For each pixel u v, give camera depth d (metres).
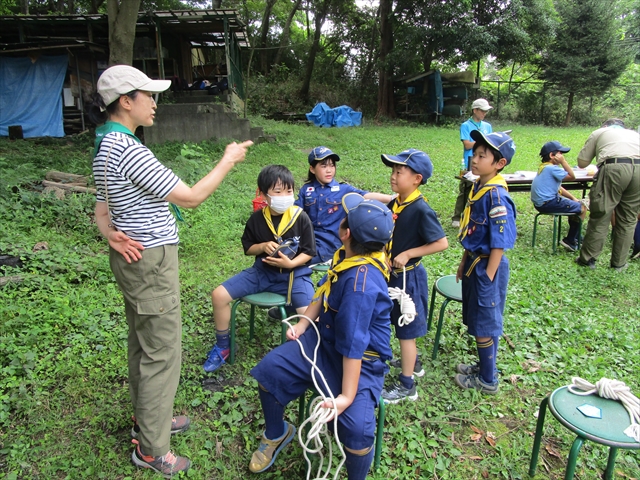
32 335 3.28
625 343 3.77
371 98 23.12
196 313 3.81
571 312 4.29
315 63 24.92
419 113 21.92
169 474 2.34
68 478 2.28
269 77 22.66
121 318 3.71
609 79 22.80
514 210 2.94
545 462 2.58
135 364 2.39
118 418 2.65
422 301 2.93
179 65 14.93
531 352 3.65
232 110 12.84
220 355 3.18
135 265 2.12
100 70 13.05
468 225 3.01
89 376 3.00
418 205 2.85
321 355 2.25
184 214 5.95
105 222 2.21
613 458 2.39
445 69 25.73
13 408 2.71
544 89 24.08
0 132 12.55
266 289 3.23
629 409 2.10
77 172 7.86
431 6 19.14
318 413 2.00
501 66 22.48
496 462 2.55
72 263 4.41
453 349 3.62
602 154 5.23
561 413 2.11
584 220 7.11
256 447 2.56
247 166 9.32
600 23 22.11
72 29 12.91
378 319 2.18
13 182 6.11
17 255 4.40
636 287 4.95
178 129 11.77
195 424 2.69
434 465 2.49
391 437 2.69
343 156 11.19
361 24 23.41
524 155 12.22
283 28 25.58
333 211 3.80
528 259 5.56
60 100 12.58
